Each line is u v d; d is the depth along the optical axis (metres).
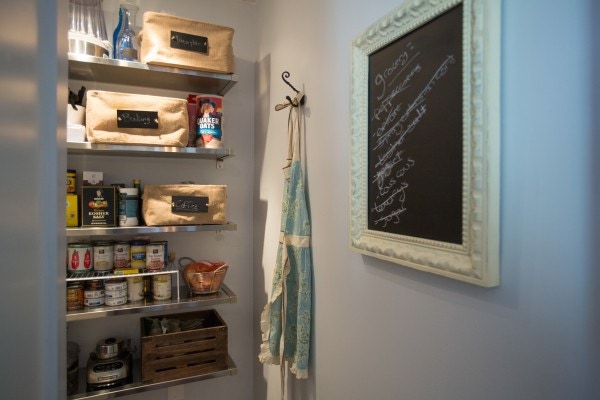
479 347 0.57
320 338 1.11
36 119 0.35
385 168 0.80
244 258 1.84
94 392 1.31
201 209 1.38
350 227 0.92
